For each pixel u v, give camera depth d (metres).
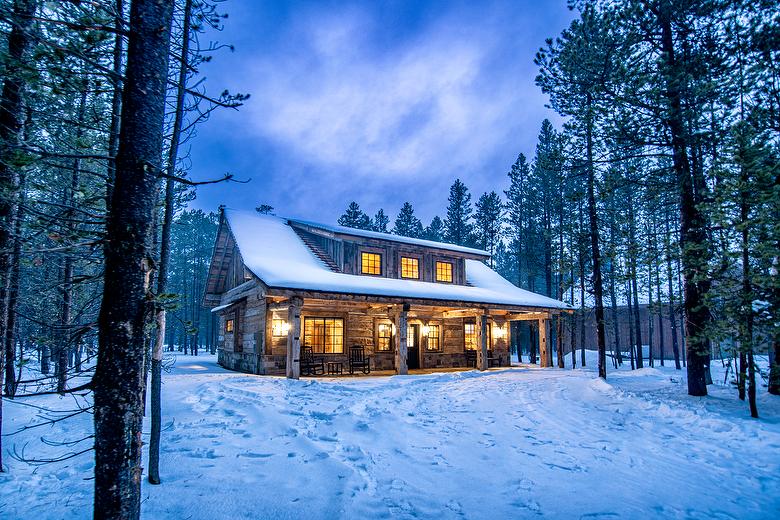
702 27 10.48
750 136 7.79
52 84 2.96
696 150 10.77
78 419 6.98
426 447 6.16
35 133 4.41
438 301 15.16
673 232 10.53
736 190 7.93
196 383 10.80
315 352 15.47
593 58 11.60
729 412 8.35
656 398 9.96
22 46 3.60
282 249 16.42
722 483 4.99
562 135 13.84
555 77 13.68
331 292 12.70
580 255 20.66
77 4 2.93
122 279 2.64
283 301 13.88
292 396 9.61
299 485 4.51
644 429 7.50
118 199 2.71
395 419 7.63
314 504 4.07
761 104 9.36
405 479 4.88
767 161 8.34
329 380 12.64
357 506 4.09
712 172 8.25
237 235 16.12
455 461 5.56
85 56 2.90
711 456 6.01
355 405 8.77
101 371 2.55
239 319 17.42
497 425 7.57
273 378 12.02
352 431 6.86
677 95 10.35
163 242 4.46
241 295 17.31
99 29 2.78
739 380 9.59
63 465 4.95
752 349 8.13
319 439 6.36
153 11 2.94
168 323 35.50
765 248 7.40
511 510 4.12
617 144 11.63
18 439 5.77
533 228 29.39
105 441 2.50
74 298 6.04
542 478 5.00
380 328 17.17
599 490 4.68
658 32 11.08
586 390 11.19
